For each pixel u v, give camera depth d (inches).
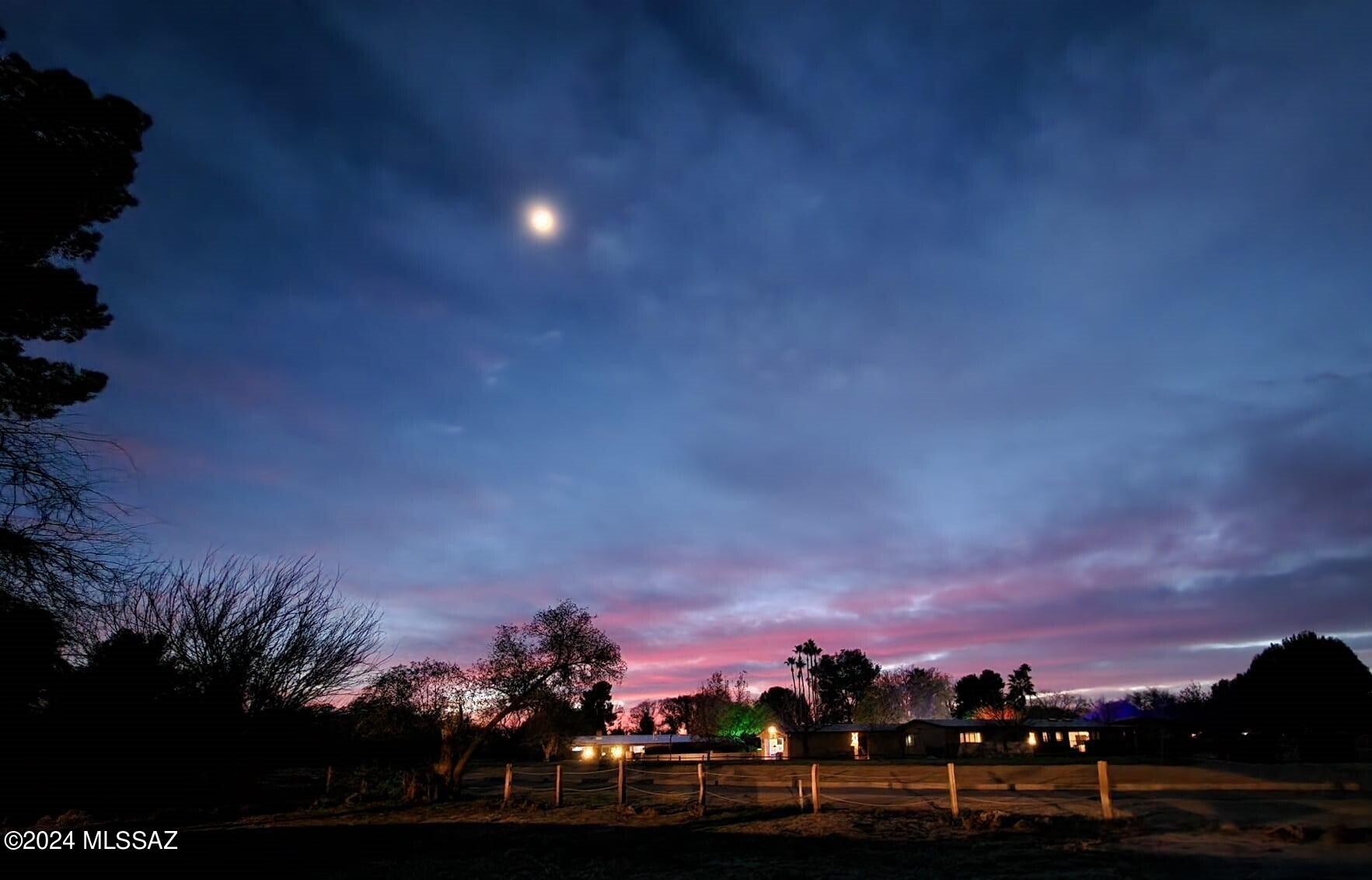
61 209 535.2
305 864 668.1
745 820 856.9
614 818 936.3
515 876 611.8
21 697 544.4
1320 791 778.8
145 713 641.6
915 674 5762.8
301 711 741.3
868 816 812.0
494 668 1230.9
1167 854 521.7
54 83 534.3
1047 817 697.6
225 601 696.4
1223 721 2114.9
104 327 604.7
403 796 1237.1
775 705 4190.5
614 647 1261.1
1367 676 1868.8
